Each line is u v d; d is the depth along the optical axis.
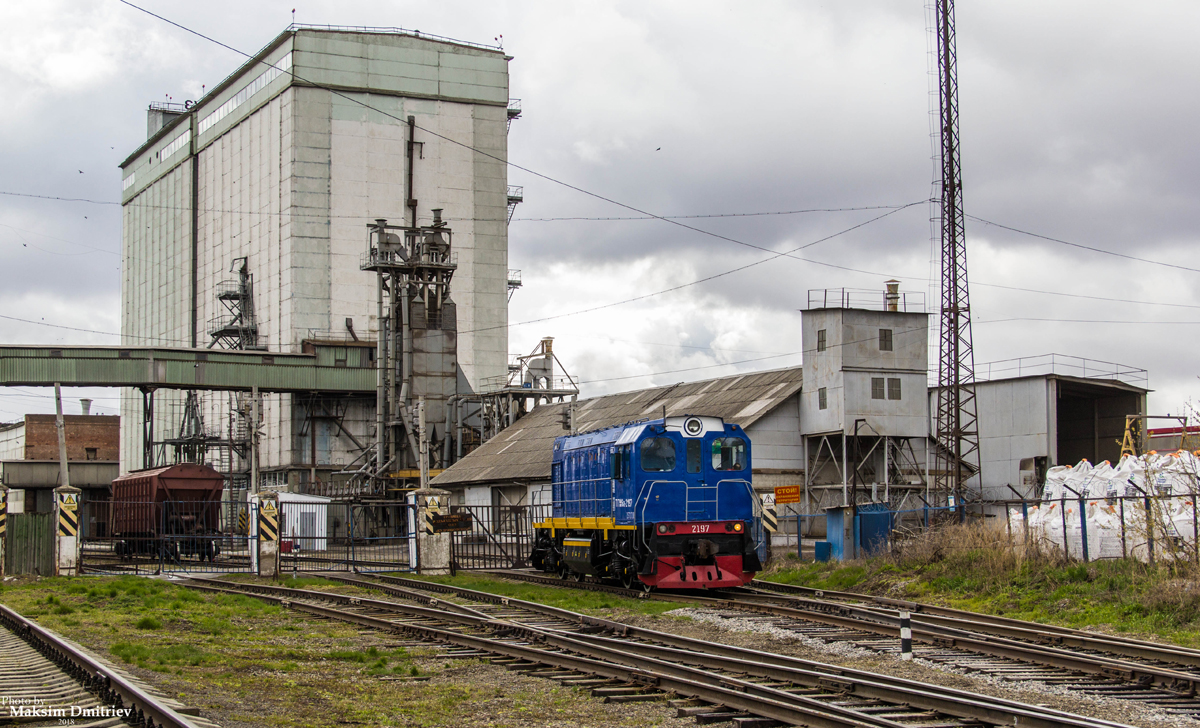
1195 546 22.22
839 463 49.56
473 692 13.77
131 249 116.50
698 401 55.19
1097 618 20.42
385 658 16.28
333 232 85.81
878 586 27.36
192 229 101.75
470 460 63.19
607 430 30.73
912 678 14.83
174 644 17.88
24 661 14.91
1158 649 15.98
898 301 51.88
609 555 29.25
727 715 12.03
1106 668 14.76
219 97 98.19
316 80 86.44
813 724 11.31
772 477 49.22
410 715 12.44
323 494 71.56
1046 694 13.68
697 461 27.72
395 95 88.88
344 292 85.56
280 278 86.12
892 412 49.06
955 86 51.78
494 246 91.44
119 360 69.75
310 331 84.12
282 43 87.75
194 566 41.53
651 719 12.17
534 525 36.41
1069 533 26.67
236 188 94.25
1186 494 23.62
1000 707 11.44
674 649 16.09
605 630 19.52
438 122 90.19
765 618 21.61
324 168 86.06
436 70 90.44
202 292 99.81
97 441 117.25
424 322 69.00
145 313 111.94
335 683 14.48
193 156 102.06
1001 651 16.50
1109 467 30.00
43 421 107.75
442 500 35.56
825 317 49.50
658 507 27.16
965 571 26.16
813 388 49.88
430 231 70.94
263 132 89.88
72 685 12.92
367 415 81.50
